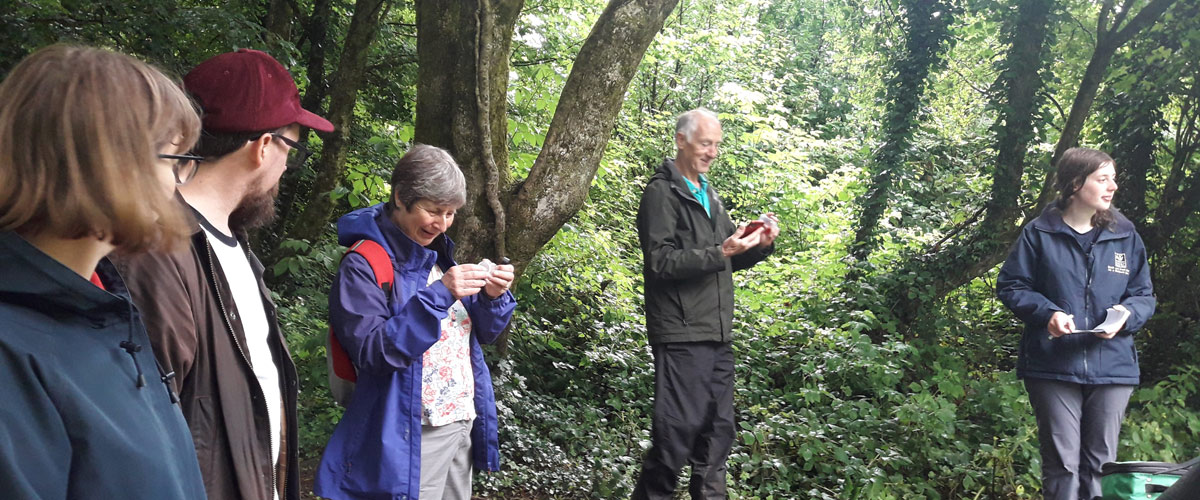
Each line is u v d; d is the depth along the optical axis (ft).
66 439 2.82
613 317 24.63
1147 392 19.20
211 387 4.95
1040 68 26.66
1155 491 9.98
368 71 28.22
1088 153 12.91
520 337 22.91
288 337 17.60
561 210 16.06
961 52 31.83
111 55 3.11
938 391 21.70
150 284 4.55
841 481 16.44
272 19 26.94
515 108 24.25
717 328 12.75
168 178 3.24
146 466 3.04
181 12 21.48
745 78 51.42
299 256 16.98
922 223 27.84
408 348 7.67
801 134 44.98
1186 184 24.68
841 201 35.32
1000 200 26.50
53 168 2.85
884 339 25.20
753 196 38.22
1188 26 24.36
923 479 17.51
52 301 2.95
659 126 42.27
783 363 22.40
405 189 8.14
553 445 17.92
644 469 12.82
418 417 8.02
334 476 7.90
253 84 5.47
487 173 15.40
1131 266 12.93
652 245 12.59
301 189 29.81
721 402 12.98
